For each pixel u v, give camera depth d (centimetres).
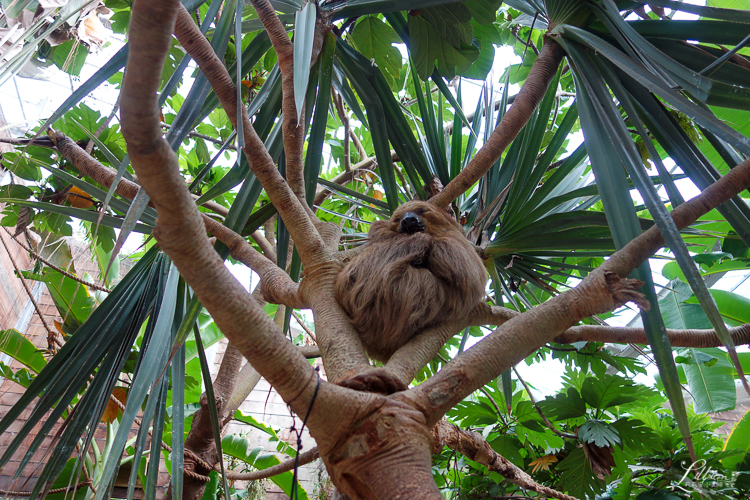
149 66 59
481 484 324
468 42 240
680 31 176
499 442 320
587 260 315
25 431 156
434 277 131
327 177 465
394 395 86
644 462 336
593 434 265
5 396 545
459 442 206
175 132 136
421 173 226
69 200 308
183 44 129
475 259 142
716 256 244
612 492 327
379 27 276
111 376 171
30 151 289
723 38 171
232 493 431
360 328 127
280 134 195
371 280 126
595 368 311
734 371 354
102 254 391
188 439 279
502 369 95
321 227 169
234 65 200
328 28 184
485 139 283
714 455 322
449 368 93
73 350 175
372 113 215
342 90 242
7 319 563
